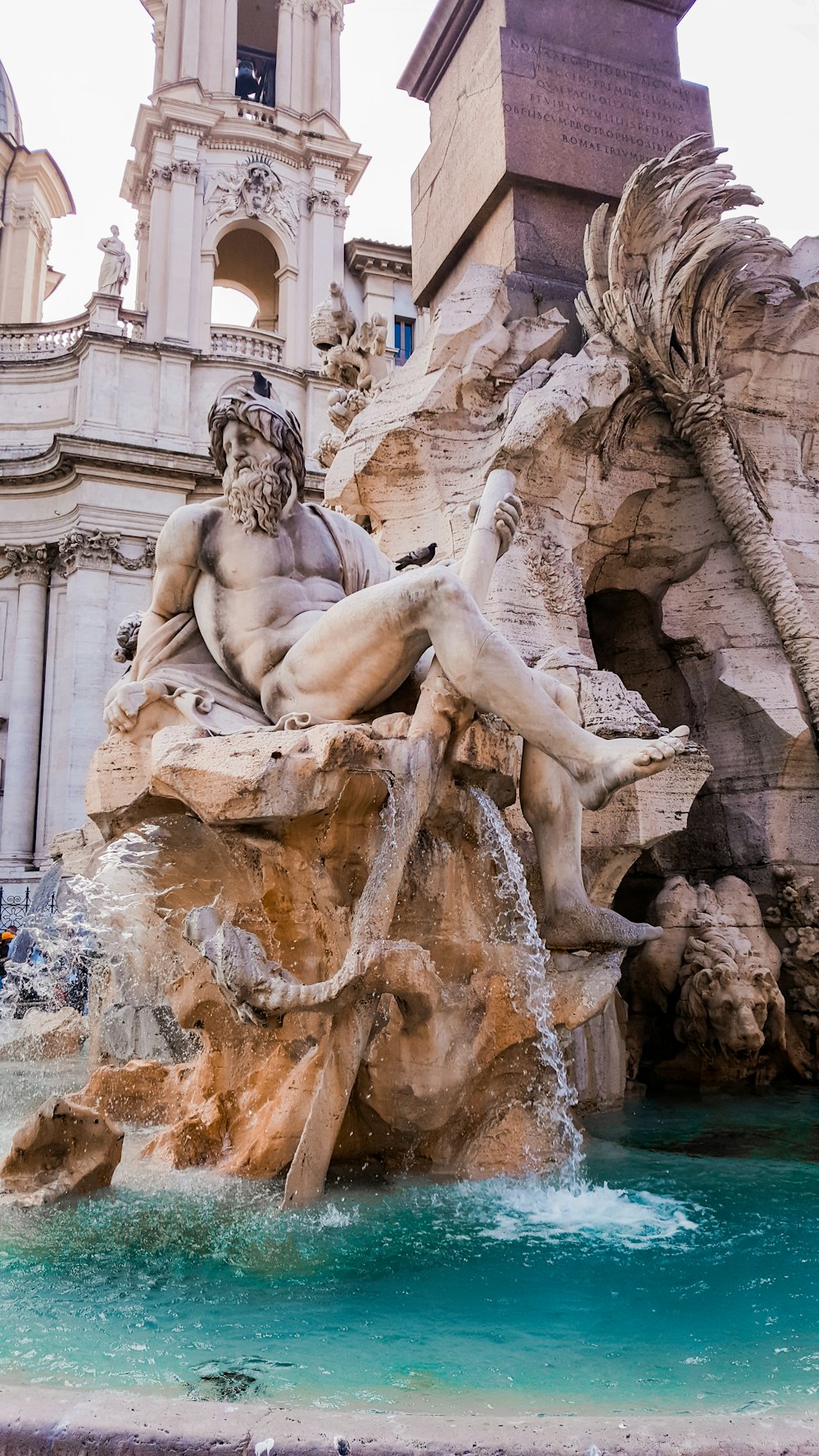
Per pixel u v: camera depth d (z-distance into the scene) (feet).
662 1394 6.70
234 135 105.70
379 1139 13.17
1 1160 12.87
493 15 25.63
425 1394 6.68
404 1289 8.94
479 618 12.67
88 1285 9.02
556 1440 5.71
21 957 29.99
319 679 13.70
